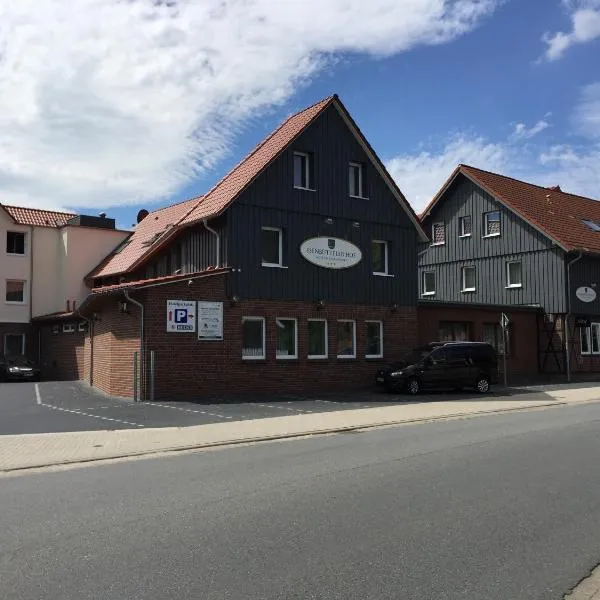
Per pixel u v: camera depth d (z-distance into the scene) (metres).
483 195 35.09
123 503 7.32
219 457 10.58
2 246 36.06
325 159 24.25
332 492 7.72
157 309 19.38
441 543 5.79
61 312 33.88
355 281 24.66
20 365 31.27
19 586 4.78
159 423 14.70
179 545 5.72
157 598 4.55
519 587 4.81
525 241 33.00
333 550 5.58
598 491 7.77
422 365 22.11
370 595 4.61
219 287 20.89
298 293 22.94
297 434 13.21
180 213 34.59
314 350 23.50
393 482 8.26
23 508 7.17
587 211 38.38
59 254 37.59
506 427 13.89
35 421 14.95
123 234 38.28
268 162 22.31
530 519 6.57
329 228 24.11
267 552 5.52
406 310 26.16
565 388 24.91
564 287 31.19
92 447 11.55
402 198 26.20
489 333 30.00
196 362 20.14
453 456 10.19
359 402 19.27
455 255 36.47
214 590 4.68
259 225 22.19
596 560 5.39
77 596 4.59
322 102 24.39
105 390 22.02
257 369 21.62
